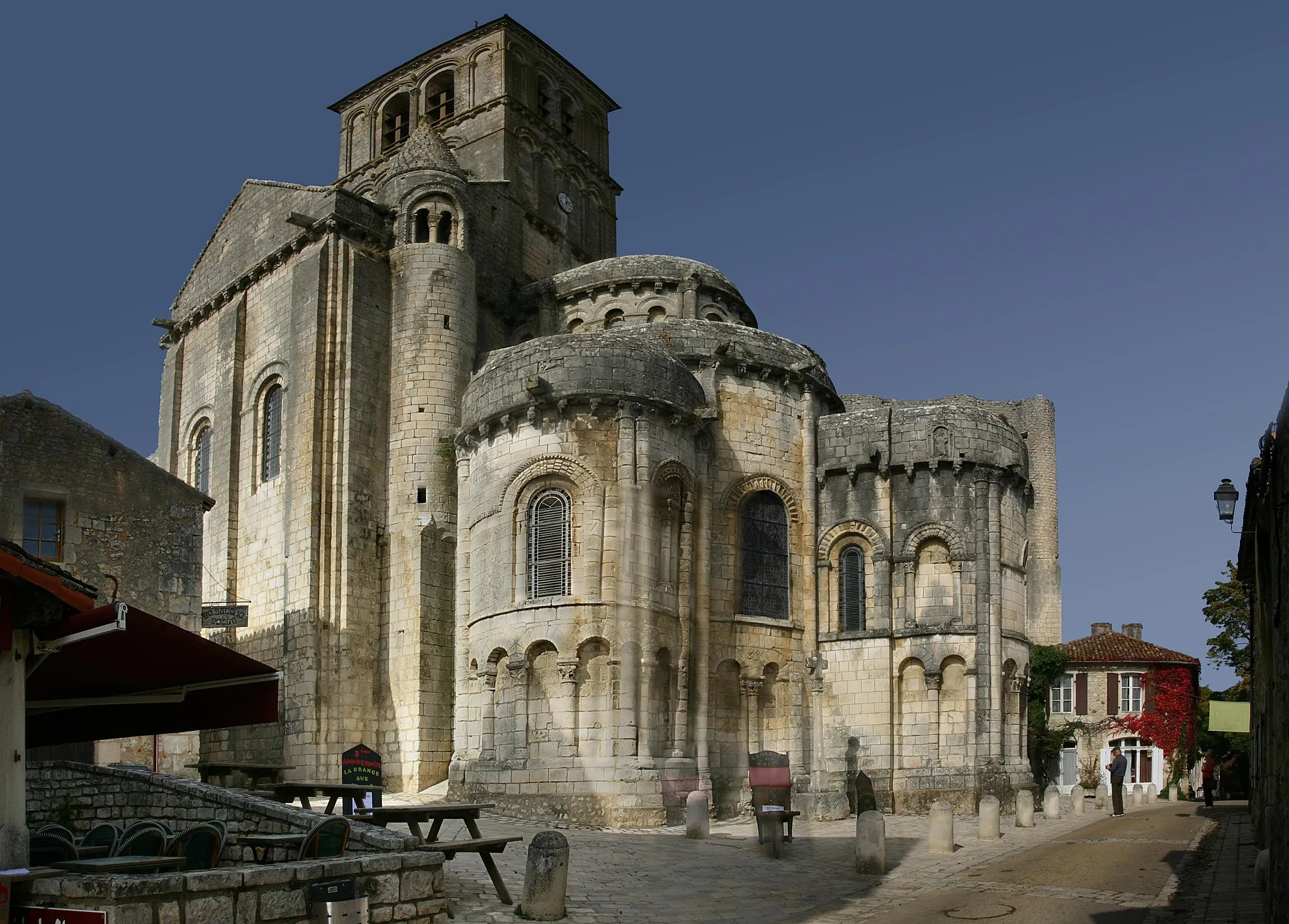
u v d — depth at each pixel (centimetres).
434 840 2080
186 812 2000
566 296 4822
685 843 2850
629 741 3275
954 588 3978
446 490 4209
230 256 4856
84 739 1930
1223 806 4650
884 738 3903
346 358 4219
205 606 4022
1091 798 5297
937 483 4047
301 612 4034
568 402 3481
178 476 4925
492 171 5394
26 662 1504
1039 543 7406
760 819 2698
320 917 1478
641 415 3509
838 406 4428
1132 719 6156
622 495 3425
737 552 3916
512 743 3341
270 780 3688
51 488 3052
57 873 1395
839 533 4103
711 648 3756
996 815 3028
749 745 3806
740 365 4028
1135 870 2384
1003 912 1931
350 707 3988
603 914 1875
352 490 4134
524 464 3500
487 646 3484
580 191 5906
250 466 4466
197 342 4978
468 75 5653
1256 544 2516
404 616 4078
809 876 2364
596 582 3372
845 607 4084
